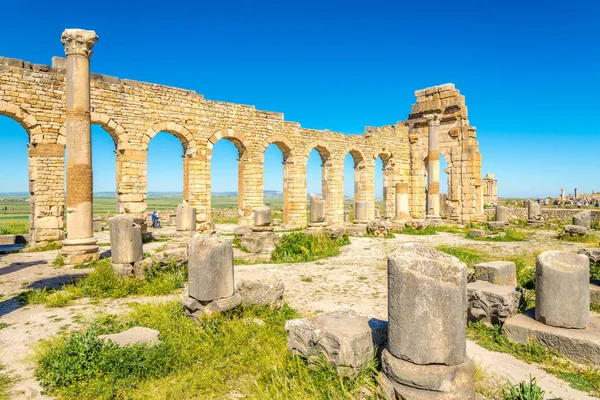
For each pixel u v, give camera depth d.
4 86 16.28
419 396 4.13
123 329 6.87
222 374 5.23
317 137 29.39
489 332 6.83
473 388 4.27
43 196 17.25
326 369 4.96
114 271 10.26
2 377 5.27
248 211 25.42
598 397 4.79
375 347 5.13
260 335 6.30
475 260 13.83
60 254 13.74
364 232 21.67
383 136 32.91
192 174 22.58
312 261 14.30
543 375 5.38
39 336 6.73
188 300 7.07
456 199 30.39
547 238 20.55
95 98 18.95
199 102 22.91
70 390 4.80
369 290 9.99
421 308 4.26
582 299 6.20
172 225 31.92
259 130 25.89
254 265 13.40
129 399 4.68
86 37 13.03
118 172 20.11
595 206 46.06
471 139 30.44
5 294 9.46
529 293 8.79
